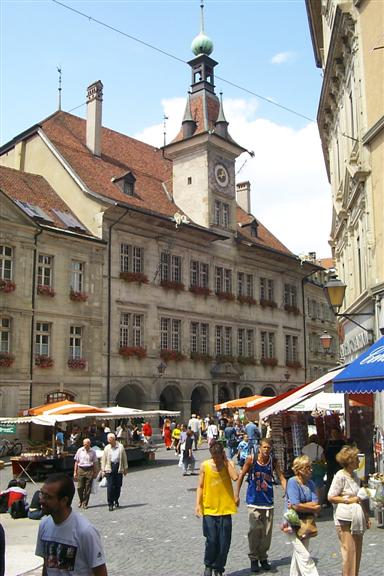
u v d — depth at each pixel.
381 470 16.12
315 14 27.45
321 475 14.77
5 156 41.69
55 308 33.25
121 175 41.84
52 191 38.03
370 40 18.20
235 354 45.66
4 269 31.28
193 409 43.84
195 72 48.88
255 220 51.47
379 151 17.67
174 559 10.24
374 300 18.09
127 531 12.79
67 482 4.72
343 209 23.83
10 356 30.55
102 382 35.12
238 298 46.69
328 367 58.66
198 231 42.38
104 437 27.78
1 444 29.61
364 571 9.04
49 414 24.27
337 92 23.88
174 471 24.44
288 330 52.28
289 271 53.34
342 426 23.36
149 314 38.78
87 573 4.53
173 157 46.88
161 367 38.56
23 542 11.99
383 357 12.78
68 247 34.38
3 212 31.12
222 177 46.34
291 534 7.79
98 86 42.28
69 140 41.09
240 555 10.41
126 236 37.91
